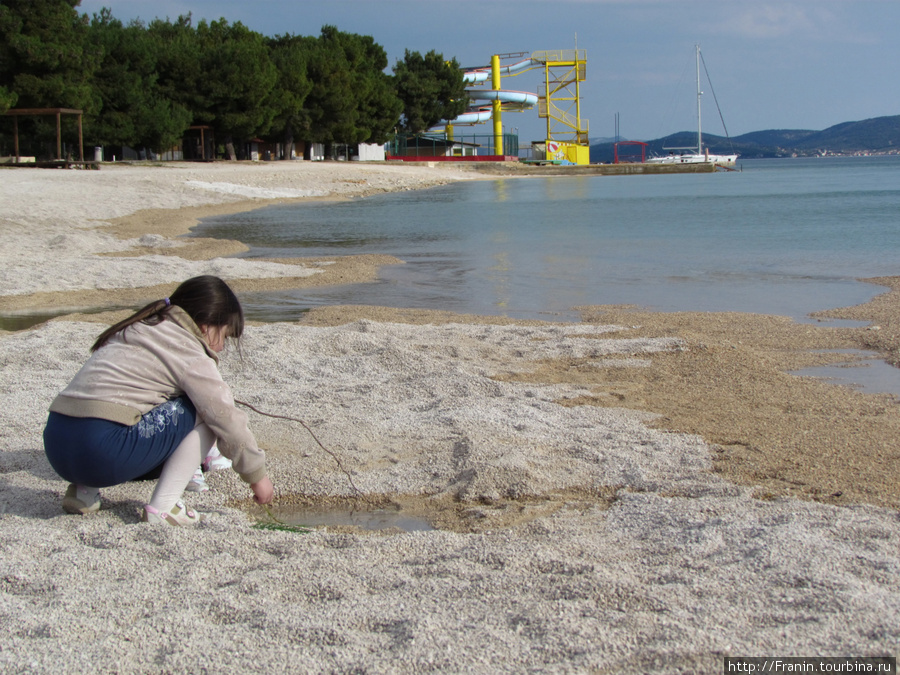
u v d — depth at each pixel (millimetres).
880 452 4453
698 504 3691
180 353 3414
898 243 15828
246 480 3539
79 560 3037
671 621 2434
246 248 16016
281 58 58625
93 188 27781
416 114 80062
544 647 2309
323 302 10250
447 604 2619
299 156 67188
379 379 6195
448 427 4922
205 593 2742
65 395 3373
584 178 69062
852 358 6973
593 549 3203
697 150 123500
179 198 28828
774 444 4625
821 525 3342
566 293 10820
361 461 4449
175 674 2232
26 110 35281
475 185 51844
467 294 10797
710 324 8484
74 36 39125
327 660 2281
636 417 5230
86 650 2348
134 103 43531
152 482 4113
